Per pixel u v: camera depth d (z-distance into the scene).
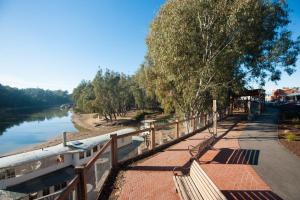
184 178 6.80
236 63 23.31
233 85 23.31
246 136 15.70
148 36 27.69
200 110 24.06
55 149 23.39
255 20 21.16
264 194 6.55
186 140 14.55
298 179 7.68
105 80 75.81
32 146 45.81
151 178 7.91
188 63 22.28
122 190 7.05
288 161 9.71
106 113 77.69
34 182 20.08
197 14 21.81
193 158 8.00
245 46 22.27
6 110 154.38
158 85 27.23
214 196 4.76
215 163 9.50
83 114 116.00
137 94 85.38
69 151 23.34
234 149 11.93
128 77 91.06
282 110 40.25
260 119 26.64
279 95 86.44
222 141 14.12
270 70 25.23
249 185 7.19
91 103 80.44
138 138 33.16
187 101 23.73
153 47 24.39
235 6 19.77
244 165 9.18
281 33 24.36
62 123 84.75
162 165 9.27
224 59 21.58
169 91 26.91
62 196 3.79
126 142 29.98
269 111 39.16
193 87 22.44
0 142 50.94
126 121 73.38
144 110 93.44
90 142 26.58
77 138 51.50
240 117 29.25
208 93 25.17
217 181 7.54
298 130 17.56
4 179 18.75
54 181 20.66
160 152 11.45
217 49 22.19
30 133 62.66
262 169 8.69
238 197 6.36
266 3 23.53
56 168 22.23
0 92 166.25
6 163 19.22
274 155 10.68
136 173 8.45
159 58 22.50
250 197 6.36
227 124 22.48
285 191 6.75
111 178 8.12
